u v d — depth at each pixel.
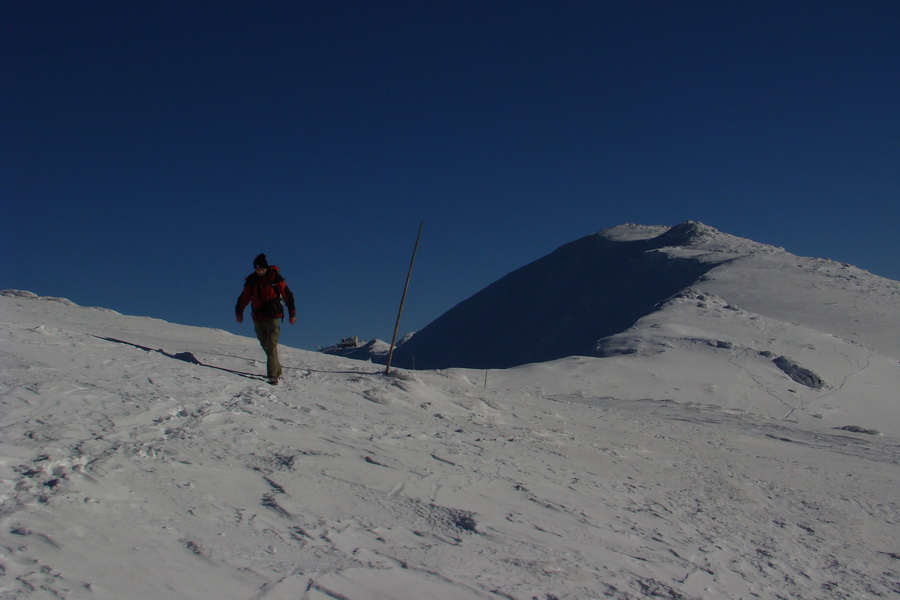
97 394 6.58
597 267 143.88
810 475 12.45
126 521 4.12
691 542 6.42
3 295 21.59
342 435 7.48
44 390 6.27
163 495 4.65
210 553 3.95
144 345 14.13
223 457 5.74
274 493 5.19
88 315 19.62
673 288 110.56
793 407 38.78
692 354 49.19
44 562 3.39
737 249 122.12
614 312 116.94
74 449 5.02
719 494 9.16
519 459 8.52
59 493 4.21
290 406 8.31
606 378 41.91
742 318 61.34
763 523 7.98
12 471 4.40
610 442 11.87
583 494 7.39
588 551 5.43
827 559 6.92
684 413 30.70
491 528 5.45
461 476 6.87
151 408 6.54
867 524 8.94
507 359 123.56
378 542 4.69
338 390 10.61
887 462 16.31
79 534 3.78
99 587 3.29
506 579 4.46
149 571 3.56
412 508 5.59
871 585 6.28
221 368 10.66
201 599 3.40
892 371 48.34
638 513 7.14
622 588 4.78
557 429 12.11
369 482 5.98
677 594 4.89
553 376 41.72
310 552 4.26
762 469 12.20
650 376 42.44
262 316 9.83
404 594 3.91
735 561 6.11
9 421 5.35
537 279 151.62
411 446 7.77
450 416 11.05
